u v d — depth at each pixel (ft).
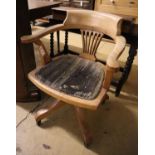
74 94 2.63
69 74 3.07
